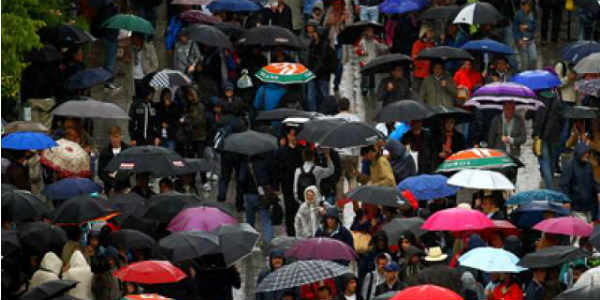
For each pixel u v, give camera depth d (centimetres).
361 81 7062
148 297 4222
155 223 5097
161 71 6334
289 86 6353
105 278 4625
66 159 5544
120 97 6944
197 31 6656
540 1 7675
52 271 4675
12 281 4616
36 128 5631
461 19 7012
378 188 5197
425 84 6681
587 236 4884
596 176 5797
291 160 5666
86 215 4872
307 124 5622
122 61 7212
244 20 7562
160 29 7606
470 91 6769
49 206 5866
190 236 4728
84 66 6625
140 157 5431
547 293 4497
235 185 6309
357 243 5191
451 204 5572
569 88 6794
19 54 6275
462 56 6669
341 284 4725
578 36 7825
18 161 5431
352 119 6034
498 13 7050
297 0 7912
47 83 6353
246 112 6612
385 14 7594
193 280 4716
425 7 7262
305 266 4509
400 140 6122
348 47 7612
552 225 4897
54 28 6550
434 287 4069
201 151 6334
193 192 5603
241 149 5666
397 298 4050
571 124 6444
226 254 4716
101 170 5822
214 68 6712
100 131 6694
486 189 5375
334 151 5653
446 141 6025
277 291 4744
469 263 4534
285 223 5794
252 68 6781
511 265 4522
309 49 6775
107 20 6850
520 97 6103
